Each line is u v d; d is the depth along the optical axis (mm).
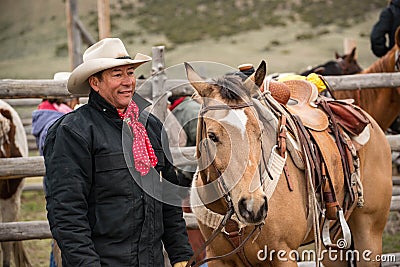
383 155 4629
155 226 3129
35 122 5508
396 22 8156
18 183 6410
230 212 3193
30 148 11234
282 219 3578
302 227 3719
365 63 22422
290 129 3818
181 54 25922
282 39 27859
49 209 2961
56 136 3002
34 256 7145
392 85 6117
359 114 4406
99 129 3047
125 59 3072
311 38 27750
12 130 6359
